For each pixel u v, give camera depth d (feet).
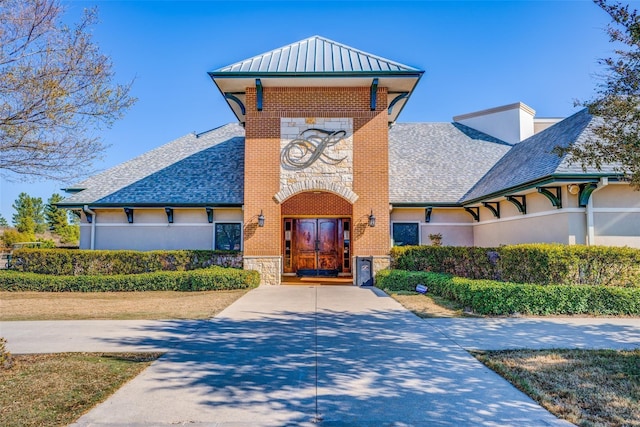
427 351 22.35
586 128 43.52
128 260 52.49
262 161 51.75
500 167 62.13
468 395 16.34
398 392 16.67
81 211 60.29
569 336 25.35
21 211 179.42
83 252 52.39
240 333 26.89
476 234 61.16
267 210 51.49
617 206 40.14
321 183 51.49
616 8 19.86
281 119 51.98
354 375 18.66
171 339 25.43
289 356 21.65
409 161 68.44
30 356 21.93
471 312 33.09
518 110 75.36
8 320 31.50
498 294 32.17
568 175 38.11
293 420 14.21
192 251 53.21
